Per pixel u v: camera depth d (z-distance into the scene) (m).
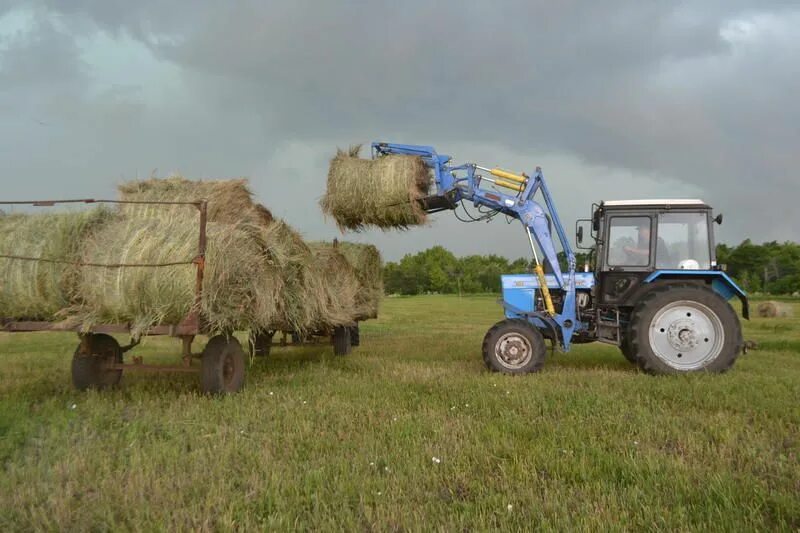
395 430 4.52
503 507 3.09
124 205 6.29
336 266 9.24
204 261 5.50
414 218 8.21
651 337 7.62
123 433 4.54
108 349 6.49
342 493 3.28
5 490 3.35
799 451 4.05
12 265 5.71
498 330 7.75
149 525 2.90
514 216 8.68
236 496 3.24
